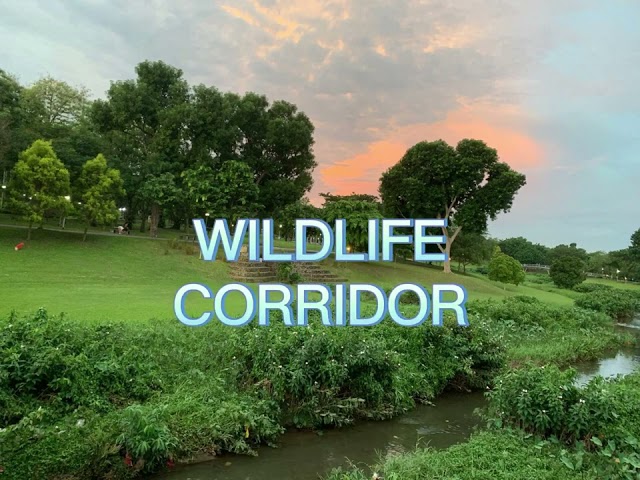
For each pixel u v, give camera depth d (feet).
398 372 32.89
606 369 47.80
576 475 18.98
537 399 23.32
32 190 77.77
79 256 77.10
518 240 314.55
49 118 146.20
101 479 19.43
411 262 156.25
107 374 25.17
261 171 122.01
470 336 39.73
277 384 27.37
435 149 129.59
